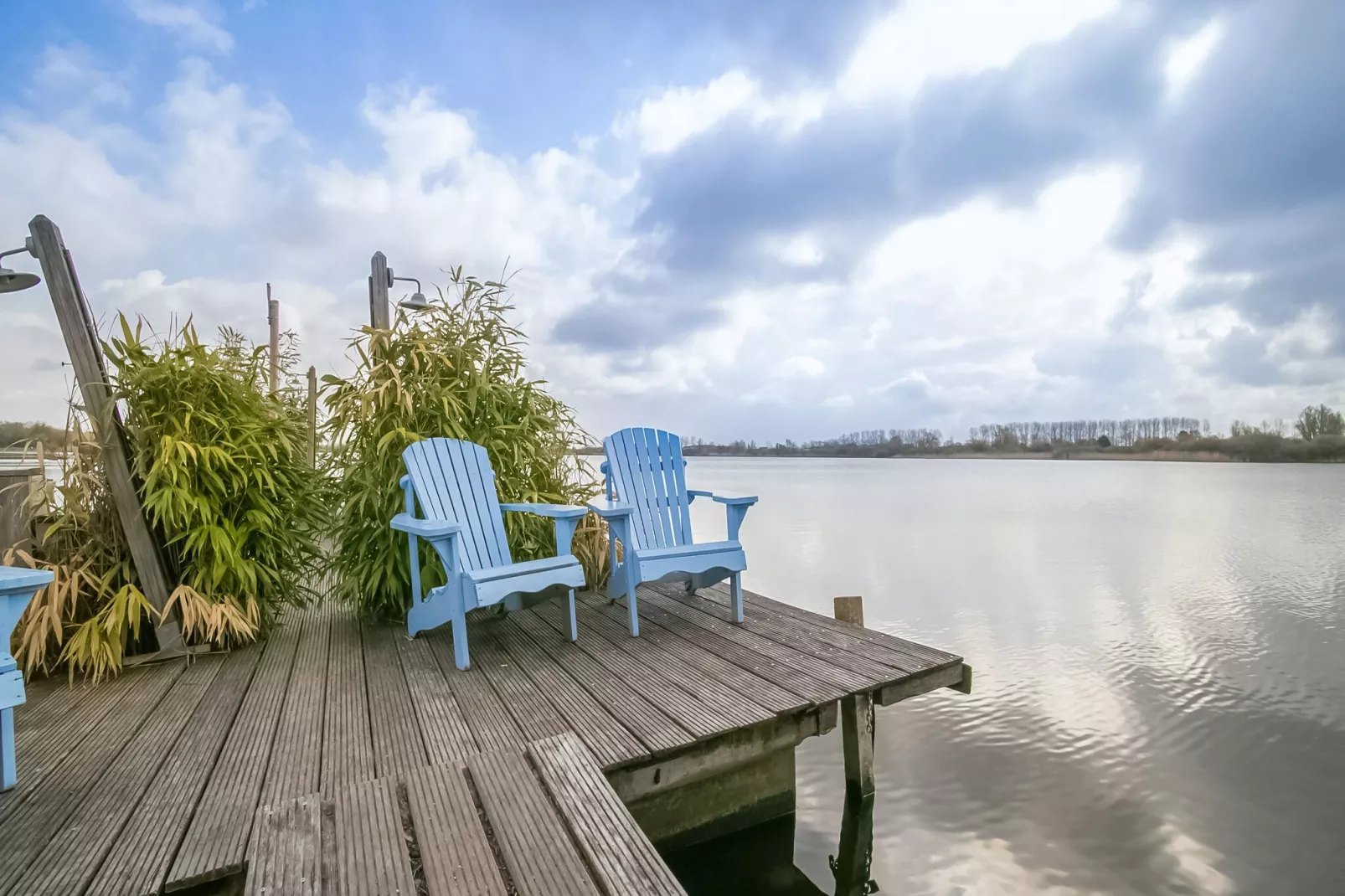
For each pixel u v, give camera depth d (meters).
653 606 3.64
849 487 23.88
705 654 2.79
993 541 11.08
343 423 3.45
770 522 13.94
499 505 3.27
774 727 2.23
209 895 1.35
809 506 17.25
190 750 1.92
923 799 3.02
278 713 2.21
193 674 2.64
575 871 1.23
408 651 2.94
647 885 1.17
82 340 2.70
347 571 3.50
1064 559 9.43
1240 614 6.47
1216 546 10.44
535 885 1.18
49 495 2.75
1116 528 12.62
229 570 3.02
